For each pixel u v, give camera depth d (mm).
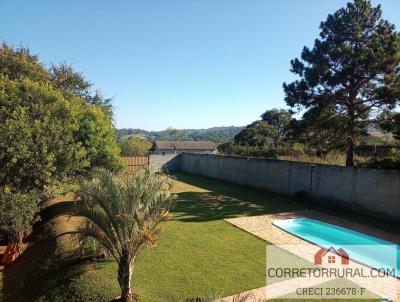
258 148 29688
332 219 12031
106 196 6121
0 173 11758
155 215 6375
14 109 13180
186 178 24000
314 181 14984
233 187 19703
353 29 15008
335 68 15430
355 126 15312
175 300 6105
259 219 11898
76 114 14391
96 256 8164
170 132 74125
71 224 11188
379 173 12188
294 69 16766
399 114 14172
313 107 15570
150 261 7949
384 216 12016
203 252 8516
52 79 23969
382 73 14438
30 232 12141
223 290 6461
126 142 31375
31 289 7988
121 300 6195
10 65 20172
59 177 12992
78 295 6691
